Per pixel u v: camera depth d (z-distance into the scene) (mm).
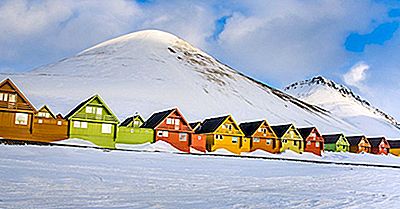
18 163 25109
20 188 16531
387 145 104812
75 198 15305
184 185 21641
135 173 25531
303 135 76312
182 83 182000
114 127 52656
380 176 35406
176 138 58656
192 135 59656
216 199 17328
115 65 196500
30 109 47281
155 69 195250
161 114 61719
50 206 13500
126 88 154500
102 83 160250
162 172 27531
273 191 21406
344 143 96125
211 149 63406
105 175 23188
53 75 172375
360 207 17203
